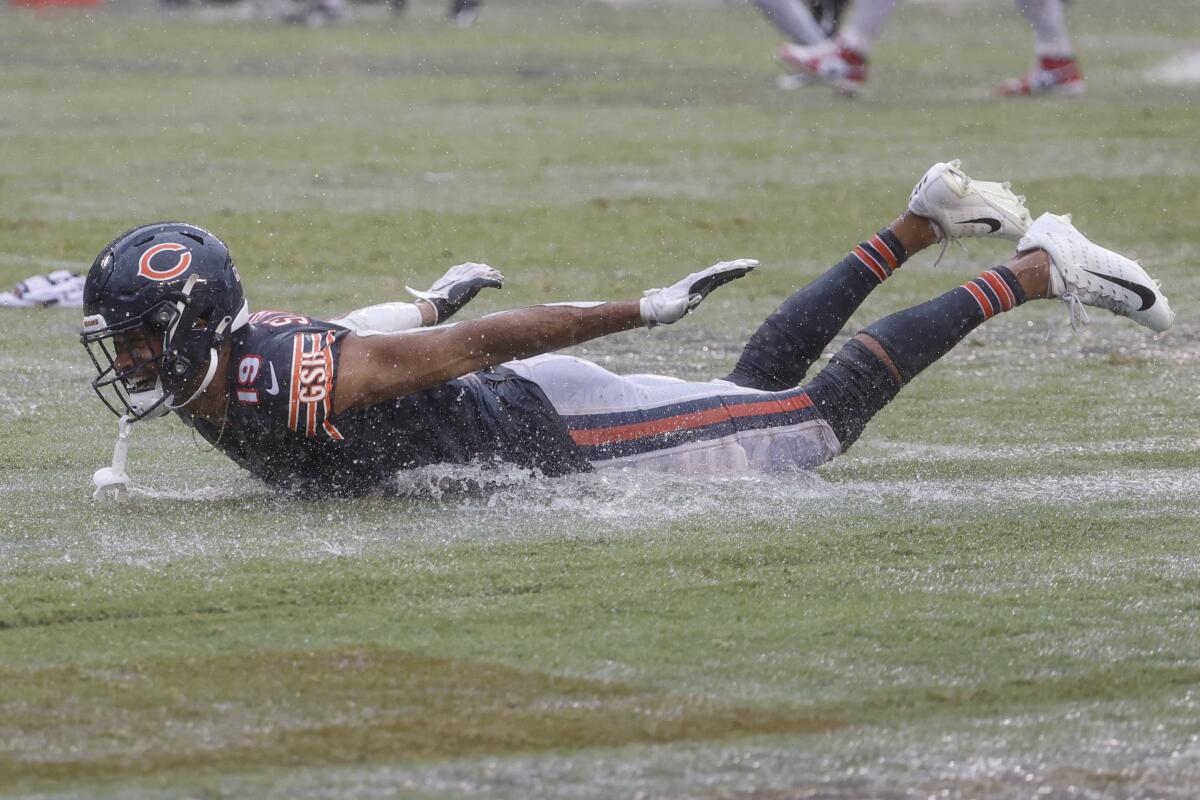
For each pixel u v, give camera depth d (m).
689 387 17.80
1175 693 12.36
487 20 107.19
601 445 17.44
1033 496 17.84
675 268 33.78
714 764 11.05
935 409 22.38
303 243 35.66
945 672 12.68
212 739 11.37
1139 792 10.76
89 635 13.30
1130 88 67.94
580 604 14.11
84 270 32.78
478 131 55.69
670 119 59.09
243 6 115.00
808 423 17.89
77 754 11.12
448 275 18.92
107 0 119.88
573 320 16.25
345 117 58.94
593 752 11.22
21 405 21.91
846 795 10.64
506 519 16.50
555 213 40.09
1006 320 28.92
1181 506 17.52
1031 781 10.89
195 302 15.80
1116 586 14.73
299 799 10.48
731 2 120.81
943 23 106.00
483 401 17.14
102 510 16.92
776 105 63.31
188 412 16.52
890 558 15.48
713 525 16.36
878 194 43.31
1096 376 24.73
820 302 18.55
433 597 14.27
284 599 14.17
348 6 116.50
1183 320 29.11
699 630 13.52
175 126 56.16
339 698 12.06
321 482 17.09
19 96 64.06
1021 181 45.09
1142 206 41.44
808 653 13.02
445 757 11.12
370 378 16.33
